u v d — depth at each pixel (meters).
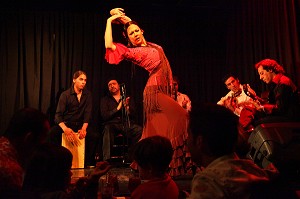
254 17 4.96
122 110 4.65
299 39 4.18
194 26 5.86
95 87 5.43
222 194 1.14
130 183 2.12
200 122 1.30
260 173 1.23
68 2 5.50
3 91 5.09
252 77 5.03
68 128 4.61
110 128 4.90
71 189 1.73
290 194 1.33
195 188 1.18
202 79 5.80
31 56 5.24
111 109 5.04
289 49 4.22
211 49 5.88
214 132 1.27
